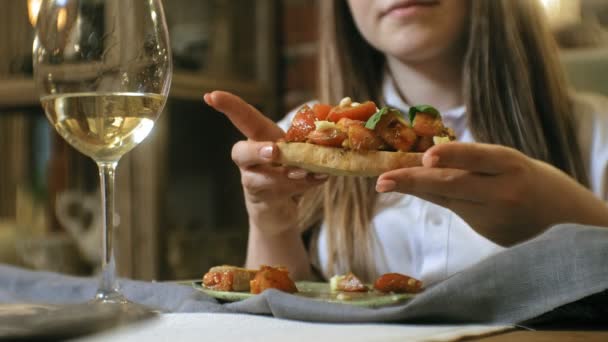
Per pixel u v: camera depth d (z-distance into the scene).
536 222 0.85
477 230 0.87
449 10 1.24
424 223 1.24
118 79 0.72
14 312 0.67
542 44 1.35
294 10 2.36
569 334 0.63
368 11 1.28
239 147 0.91
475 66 1.30
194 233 2.00
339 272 1.26
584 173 1.32
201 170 2.12
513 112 1.29
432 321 0.67
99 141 0.73
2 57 2.07
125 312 0.61
